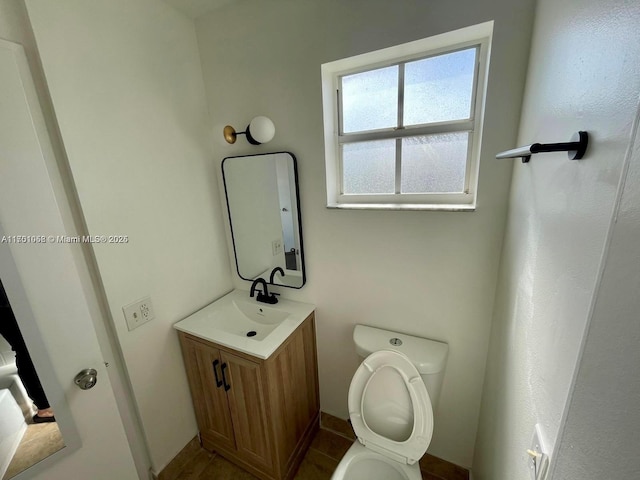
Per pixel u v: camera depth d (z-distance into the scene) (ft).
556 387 1.61
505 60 3.05
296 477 4.72
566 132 1.77
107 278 3.70
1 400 2.70
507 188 3.35
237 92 4.67
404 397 3.70
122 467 3.60
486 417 3.69
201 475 4.79
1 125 2.48
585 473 1.17
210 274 5.34
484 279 3.74
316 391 5.46
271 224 5.02
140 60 3.93
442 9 3.19
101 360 3.30
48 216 2.79
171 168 4.47
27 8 2.85
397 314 4.42
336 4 3.68
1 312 2.63
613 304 1.03
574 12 1.75
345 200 4.68
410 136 4.03
